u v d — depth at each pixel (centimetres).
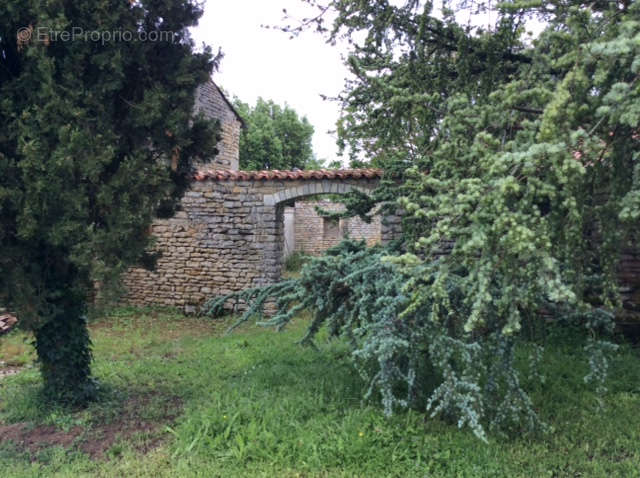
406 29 408
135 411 468
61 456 384
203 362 630
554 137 215
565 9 280
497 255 238
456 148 283
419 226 440
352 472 347
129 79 439
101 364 625
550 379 512
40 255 428
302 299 452
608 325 352
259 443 378
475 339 385
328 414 424
